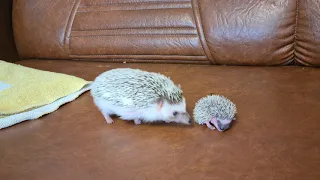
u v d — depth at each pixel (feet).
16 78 2.68
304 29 2.62
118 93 2.00
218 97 2.07
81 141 2.00
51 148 1.96
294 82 2.45
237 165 1.71
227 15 2.76
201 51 2.89
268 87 2.42
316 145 1.80
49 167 1.81
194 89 2.47
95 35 3.13
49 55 3.34
